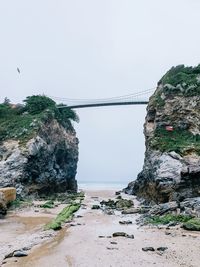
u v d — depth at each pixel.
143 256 21.59
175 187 50.28
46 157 81.50
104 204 56.59
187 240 26.77
